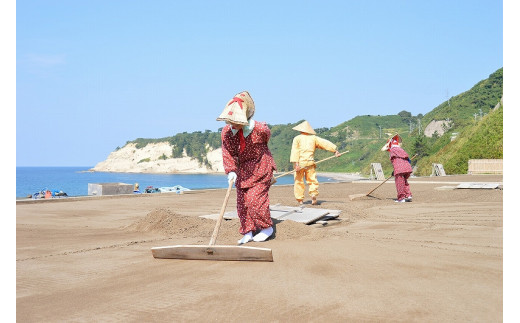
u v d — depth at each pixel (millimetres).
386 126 193625
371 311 2848
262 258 4133
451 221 7609
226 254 4207
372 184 21312
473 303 2988
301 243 5137
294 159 10180
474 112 107750
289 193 16203
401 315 2775
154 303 3080
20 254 4938
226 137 5348
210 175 184875
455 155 48125
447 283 3469
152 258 4551
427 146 82500
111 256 4758
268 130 5359
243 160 5438
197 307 2977
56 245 5586
